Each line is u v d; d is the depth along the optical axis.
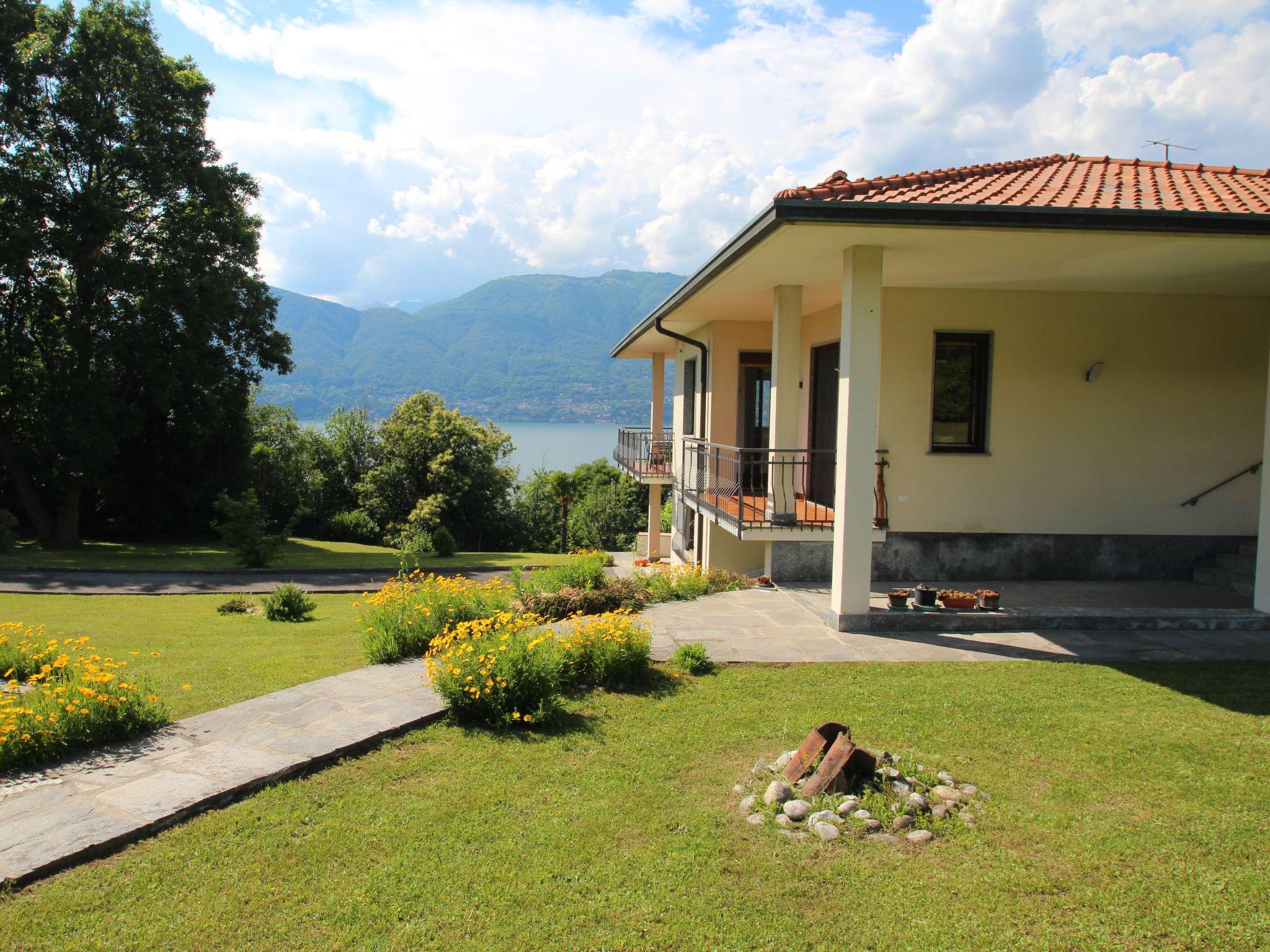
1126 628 7.70
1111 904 3.36
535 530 39.66
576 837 3.92
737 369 13.77
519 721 5.34
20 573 15.90
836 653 6.91
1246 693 5.86
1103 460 9.73
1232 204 6.68
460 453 36.47
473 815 4.12
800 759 4.47
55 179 19.66
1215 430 9.77
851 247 7.27
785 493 9.56
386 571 18.27
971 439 9.75
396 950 3.11
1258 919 3.24
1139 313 9.62
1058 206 6.35
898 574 9.72
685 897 3.44
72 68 19.47
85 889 3.44
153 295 19.94
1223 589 9.27
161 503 25.38
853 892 3.47
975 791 4.33
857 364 7.41
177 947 3.10
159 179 20.00
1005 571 9.78
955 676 6.28
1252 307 9.70
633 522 40.91
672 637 7.43
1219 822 4.01
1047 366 9.62
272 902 3.39
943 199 6.57
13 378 20.89
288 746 4.82
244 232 22.50
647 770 4.65
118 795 4.17
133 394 23.17
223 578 16.59
